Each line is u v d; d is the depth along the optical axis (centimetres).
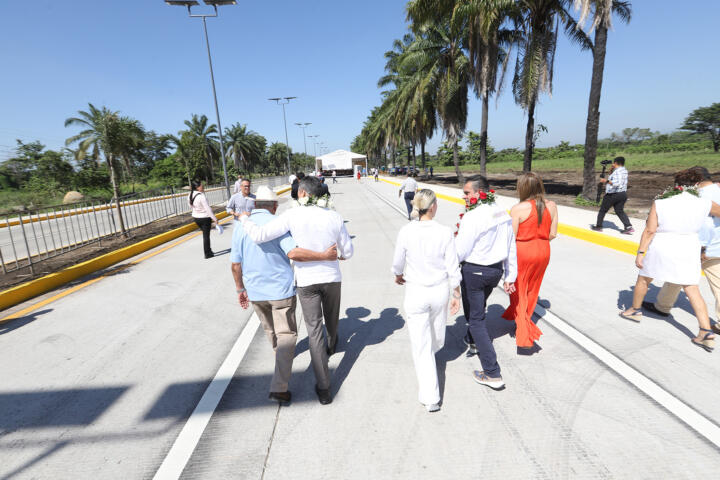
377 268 630
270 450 225
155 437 241
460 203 1518
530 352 324
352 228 1068
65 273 650
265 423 251
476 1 1521
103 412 270
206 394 288
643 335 340
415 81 2716
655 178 2208
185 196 1725
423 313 256
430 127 3325
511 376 290
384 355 334
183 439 238
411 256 253
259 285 267
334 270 273
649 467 198
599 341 334
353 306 461
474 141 8100
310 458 217
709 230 324
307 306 264
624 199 705
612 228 772
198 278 628
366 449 222
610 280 497
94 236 1122
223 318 446
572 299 437
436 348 276
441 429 236
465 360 322
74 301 532
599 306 412
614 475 194
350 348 351
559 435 225
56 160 3741
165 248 937
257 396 284
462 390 277
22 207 2848
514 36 1864
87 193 3634
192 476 207
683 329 347
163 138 5141
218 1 1711
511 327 378
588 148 1162
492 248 272
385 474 202
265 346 368
